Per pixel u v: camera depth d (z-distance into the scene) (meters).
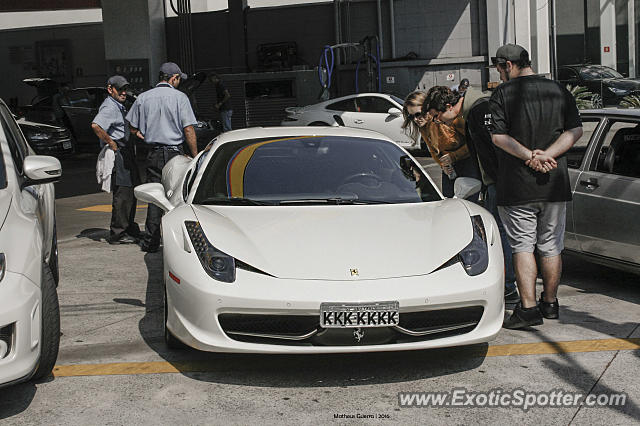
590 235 5.31
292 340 3.59
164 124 7.05
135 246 7.46
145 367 3.96
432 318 3.65
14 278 3.32
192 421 3.28
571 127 4.46
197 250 3.77
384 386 3.66
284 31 22.94
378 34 22.30
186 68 22.91
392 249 3.81
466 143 5.35
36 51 30.45
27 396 3.58
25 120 17.33
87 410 3.40
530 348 4.19
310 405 3.44
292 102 21.28
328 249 3.79
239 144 4.99
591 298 5.21
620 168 5.19
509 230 4.61
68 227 8.69
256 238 3.87
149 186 4.78
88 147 20.42
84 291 5.64
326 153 4.88
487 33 21.28
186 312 3.69
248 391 3.61
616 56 24.47
